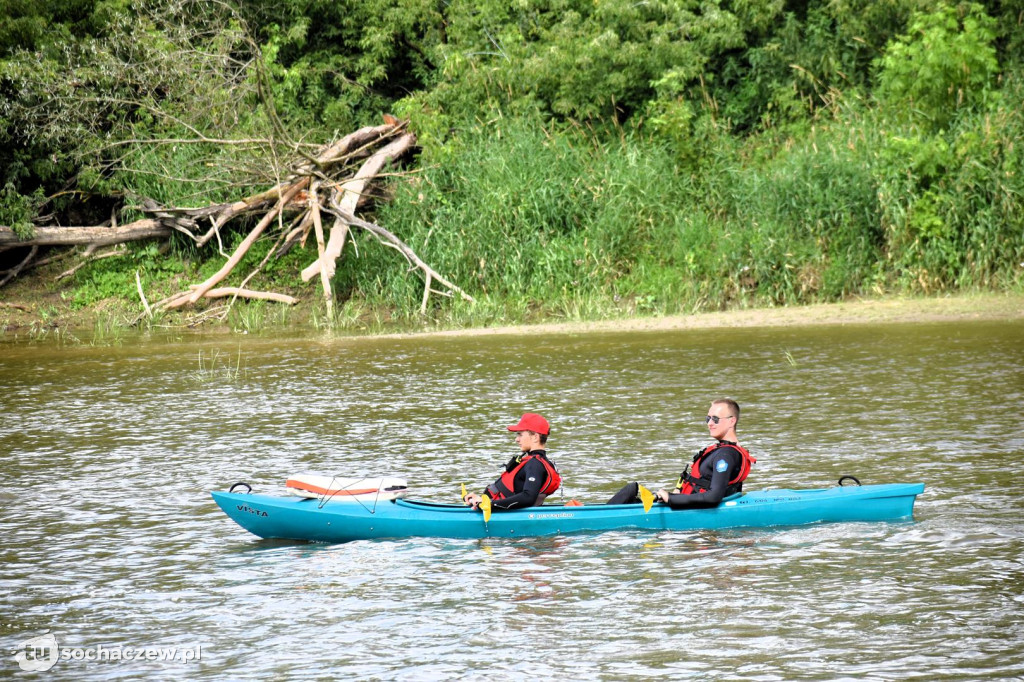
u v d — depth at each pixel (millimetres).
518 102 105375
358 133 103250
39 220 101625
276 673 21688
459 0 118938
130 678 21703
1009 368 54844
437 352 71938
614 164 97188
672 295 86500
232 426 49594
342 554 29953
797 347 65625
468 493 32031
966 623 23172
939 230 82500
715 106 109375
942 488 34562
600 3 110000
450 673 21391
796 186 90062
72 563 29609
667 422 47000
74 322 94812
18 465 42469
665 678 20812
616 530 31438
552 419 48594
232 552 30469
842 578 26438
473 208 94875
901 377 54156
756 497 31938
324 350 75250
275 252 102062
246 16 114562
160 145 101312
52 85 96375
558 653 22234
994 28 106625
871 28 110875
